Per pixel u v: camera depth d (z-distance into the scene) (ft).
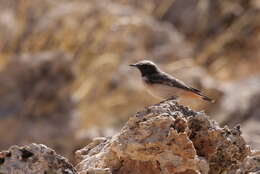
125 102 70.03
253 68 82.64
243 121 66.28
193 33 87.66
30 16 77.77
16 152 26.89
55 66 65.41
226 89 73.82
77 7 80.33
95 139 33.14
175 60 79.20
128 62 75.72
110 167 29.32
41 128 61.21
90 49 75.10
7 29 74.38
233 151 30.35
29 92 63.46
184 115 30.66
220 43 84.12
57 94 63.98
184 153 27.99
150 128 28.30
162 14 86.02
